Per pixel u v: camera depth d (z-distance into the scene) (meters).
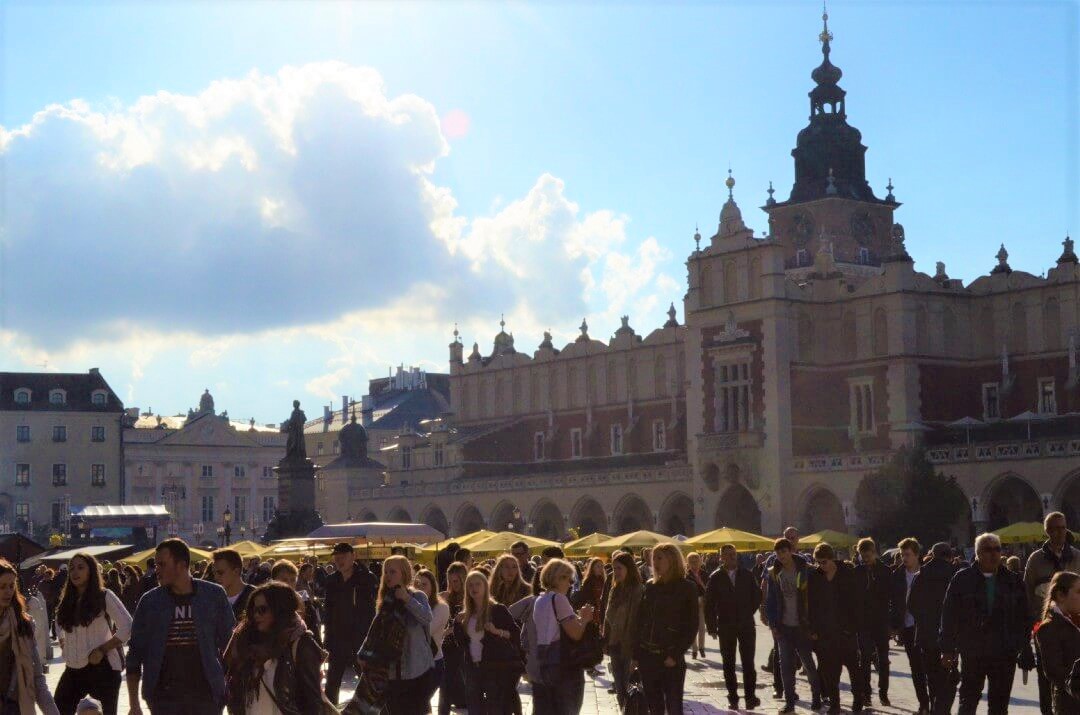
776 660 34.84
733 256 118.75
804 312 116.94
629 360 140.88
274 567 24.56
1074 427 106.06
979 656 23.52
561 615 22.73
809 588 30.45
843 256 140.62
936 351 114.06
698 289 121.50
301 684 17.55
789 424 114.50
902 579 31.11
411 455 162.38
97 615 22.38
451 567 27.56
